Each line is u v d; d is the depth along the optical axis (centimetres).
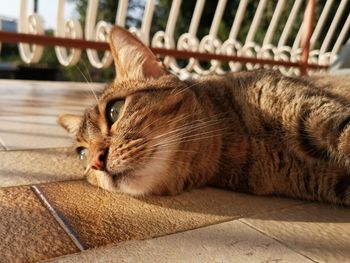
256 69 30
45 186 23
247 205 22
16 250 15
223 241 17
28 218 18
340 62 54
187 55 65
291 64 76
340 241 17
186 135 24
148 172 22
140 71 28
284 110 24
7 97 60
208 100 27
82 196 22
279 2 82
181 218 19
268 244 17
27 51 61
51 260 14
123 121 24
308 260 15
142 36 66
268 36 84
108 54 64
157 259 15
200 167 24
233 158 25
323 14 88
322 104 23
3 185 22
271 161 24
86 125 27
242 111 26
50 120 43
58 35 60
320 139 23
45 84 84
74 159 28
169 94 25
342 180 23
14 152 29
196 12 72
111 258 15
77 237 16
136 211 20
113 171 23
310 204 23
